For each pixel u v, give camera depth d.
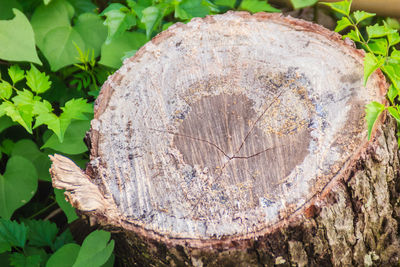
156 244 1.76
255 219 1.75
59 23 1.97
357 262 1.84
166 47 1.82
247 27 1.82
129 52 1.91
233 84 1.79
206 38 1.82
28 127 1.88
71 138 1.88
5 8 1.98
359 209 1.79
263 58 1.80
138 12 1.93
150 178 1.77
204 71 1.80
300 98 1.78
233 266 1.77
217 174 1.77
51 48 1.96
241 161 1.77
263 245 1.76
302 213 1.75
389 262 1.89
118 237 1.81
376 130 1.78
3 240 1.91
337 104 1.78
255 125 1.78
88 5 2.04
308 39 1.81
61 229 2.06
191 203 1.76
